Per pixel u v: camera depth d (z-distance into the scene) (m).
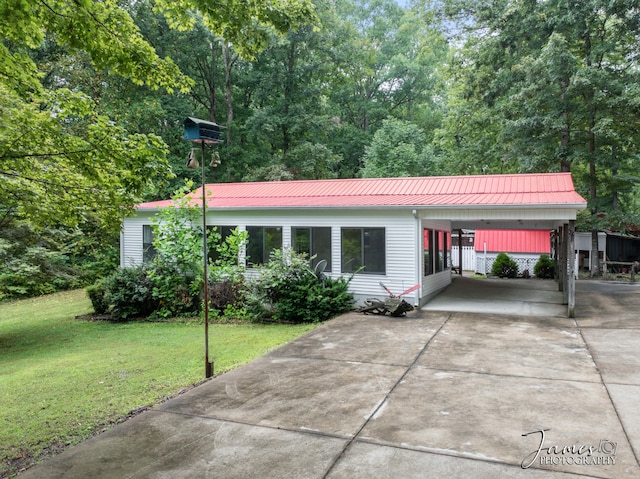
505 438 4.28
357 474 3.69
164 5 6.04
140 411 5.43
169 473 3.81
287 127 29.62
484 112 24.42
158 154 5.83
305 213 13.32
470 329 9.32
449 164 29.89
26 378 7.54
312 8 6.30
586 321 9.98
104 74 24.23
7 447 4.71
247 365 7.08
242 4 5.81
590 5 18.97
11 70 5.16
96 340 10.77
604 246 21.88
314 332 9.37
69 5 4.65
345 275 12.80
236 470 3.82
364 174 28.66
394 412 4.99
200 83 31.16
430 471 3.70
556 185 12.91
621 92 18.56
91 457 4.16
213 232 13.55
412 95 42.50
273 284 11.55
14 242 12.33
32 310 16.69
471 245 25.98
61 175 6.14
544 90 19.69
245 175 29.72
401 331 9.25
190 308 13.45
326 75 31.47
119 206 6.59
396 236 12.14
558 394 5.43
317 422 4.77
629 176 20.31
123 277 13.42
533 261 21.75
